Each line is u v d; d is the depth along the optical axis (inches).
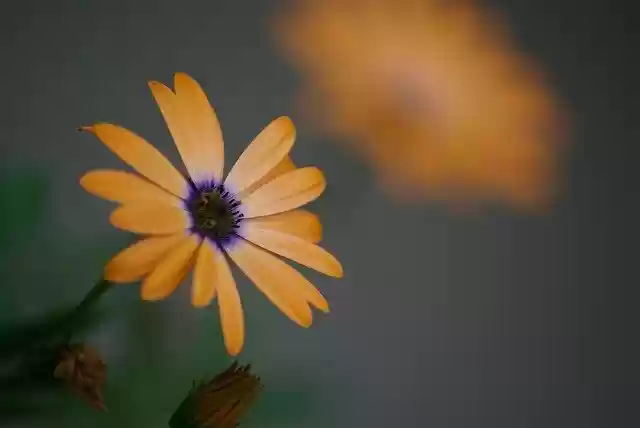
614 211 20.5
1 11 18.0
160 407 17.0
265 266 15.8
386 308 19.0
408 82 19.9
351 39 19.8
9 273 17.0
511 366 19.4
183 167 18.1
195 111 15.8
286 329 18.2
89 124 18.0
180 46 18.8
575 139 20.6
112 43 18.5
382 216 19.4
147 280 15.0
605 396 19.6
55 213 17.5
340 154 19.3
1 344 16.2
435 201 19.7
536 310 19.7
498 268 19.7
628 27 21.3
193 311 17.3
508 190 20.0
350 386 18.4
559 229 20.1
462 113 20.0
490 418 19.1
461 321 19.3
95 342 16.8
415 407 18.7
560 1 21.1
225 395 15.3
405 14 20.2
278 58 19.3
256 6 19.4
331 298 18.8
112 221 15.0
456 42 20.3
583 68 20.9
